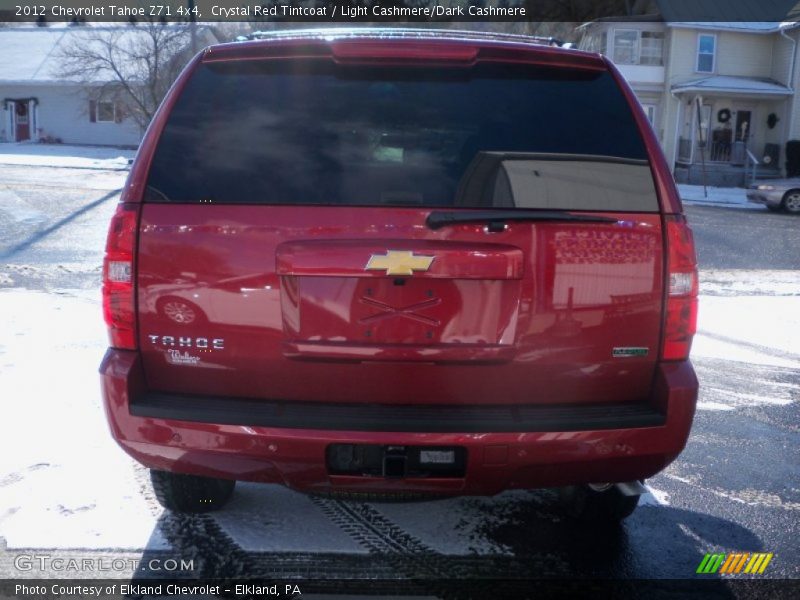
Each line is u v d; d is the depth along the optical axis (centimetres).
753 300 1049
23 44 4506
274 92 315
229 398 306
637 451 303
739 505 423
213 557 348
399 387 300
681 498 431
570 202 301
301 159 304
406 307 295
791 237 1797
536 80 320
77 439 483
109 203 1934
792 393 644
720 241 1705
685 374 307
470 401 302
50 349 690
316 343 296
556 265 296
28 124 4228
